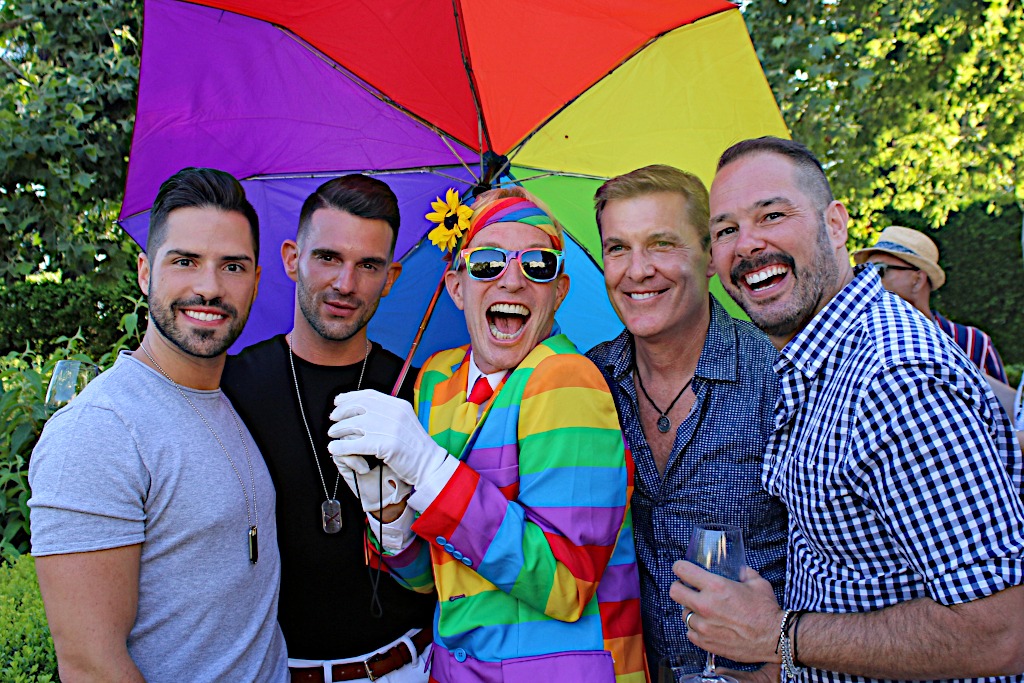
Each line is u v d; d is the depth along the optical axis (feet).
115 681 5.13
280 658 6.39
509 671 5.94
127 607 5.32
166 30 7.94
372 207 7.64
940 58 29.48
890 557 5.51
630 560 6.86
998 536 4.90
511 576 5.89
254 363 8.05
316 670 7.30
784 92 25.70
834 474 5.59
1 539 13.15
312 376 7.97
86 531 5.16
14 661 9.11
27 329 29.50
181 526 5.64
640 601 7.35
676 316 7.46
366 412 6.04
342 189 7.67
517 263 6.67
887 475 5.23
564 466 6.11
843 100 28.04
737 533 6.14
